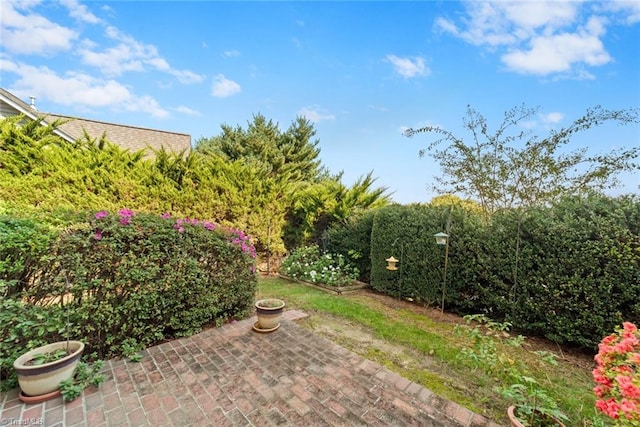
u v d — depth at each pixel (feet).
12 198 18.11
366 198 27.91
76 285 9.53
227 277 14.21
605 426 6.61
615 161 16.12
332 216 27.91
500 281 14.17
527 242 13.34
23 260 8.68
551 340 12.87
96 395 8.23
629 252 10.39
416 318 15.53
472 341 12.01
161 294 11.71
